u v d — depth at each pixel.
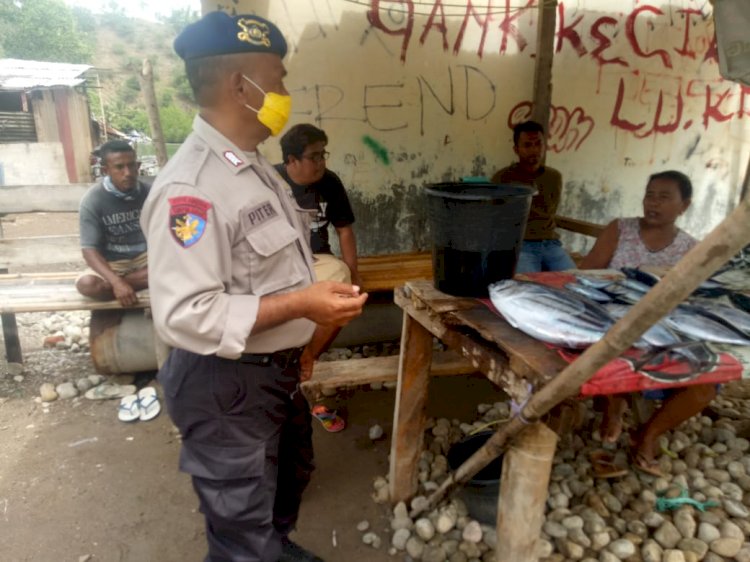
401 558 2.15
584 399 3.14
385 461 2.75
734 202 5.42
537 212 3.87
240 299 1.29
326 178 3.37
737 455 2.67
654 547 2.07
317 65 3.81
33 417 3.11
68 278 3.97
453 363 2.62
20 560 2.13
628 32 4.56
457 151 4.33
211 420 1.46
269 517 1.61
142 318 3.40
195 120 1.43
